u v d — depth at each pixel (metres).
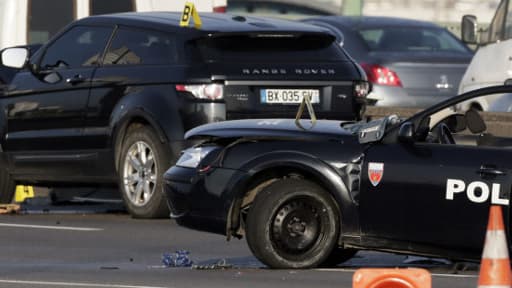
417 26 67.31
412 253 29.42
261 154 30.22
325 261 31.47
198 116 39.62
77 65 42.97
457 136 30.50
